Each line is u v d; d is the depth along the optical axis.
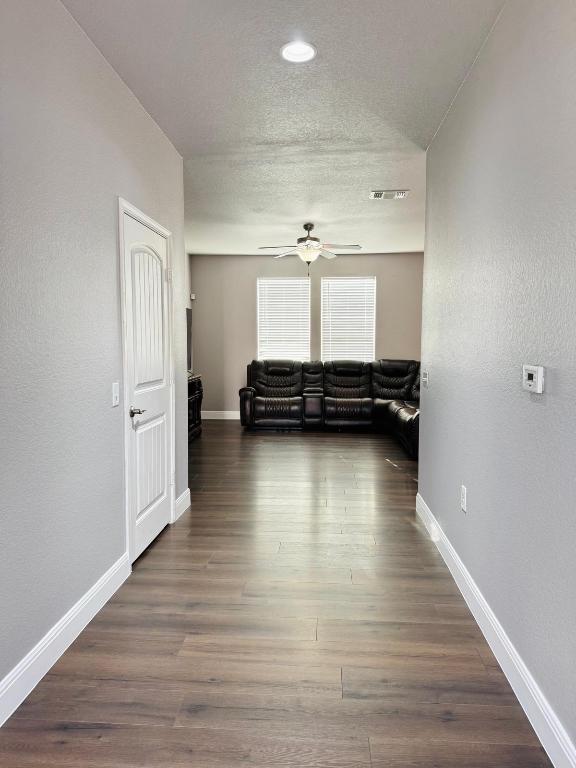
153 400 3.14
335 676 1.89
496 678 1.89
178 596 2.50
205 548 3.10
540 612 1.62
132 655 2.02
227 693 1.79
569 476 1.44
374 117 3.00
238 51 2.33
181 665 1.95
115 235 2.52
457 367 2.64
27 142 1.76
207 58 2.39
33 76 1.79
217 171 4.04
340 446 6.28
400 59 2.39
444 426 2.94
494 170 2.08
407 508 3.87
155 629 2.21
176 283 3.58
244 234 6.56
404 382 7.68
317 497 4.15
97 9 2.02
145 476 3.02
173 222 3.49
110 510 2.49
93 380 2.29
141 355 2.92
